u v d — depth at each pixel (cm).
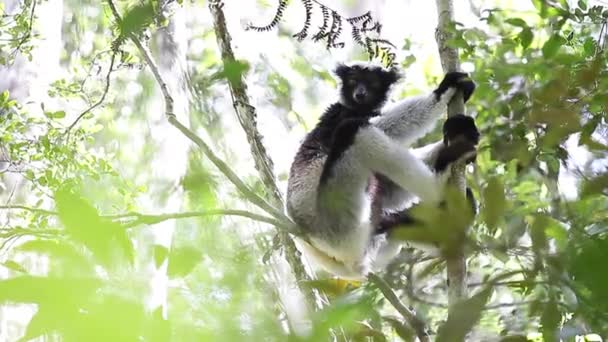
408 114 981
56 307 219
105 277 237
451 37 839
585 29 726
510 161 666
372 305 259
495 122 831
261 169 959
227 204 721
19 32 1049
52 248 236
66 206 243
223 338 241
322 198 930
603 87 502
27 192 1016
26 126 968
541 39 815
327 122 1089
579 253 234
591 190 342
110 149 1405
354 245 961
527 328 408
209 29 1636
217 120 1219
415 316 489
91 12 1491
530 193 658
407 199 1010
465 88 881
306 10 721
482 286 316
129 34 235
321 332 249
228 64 271
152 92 1425
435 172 868
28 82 1159
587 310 295
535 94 421
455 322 276
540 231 322
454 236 290
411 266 365
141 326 228
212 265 308
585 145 465
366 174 923
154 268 338
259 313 258
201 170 338
